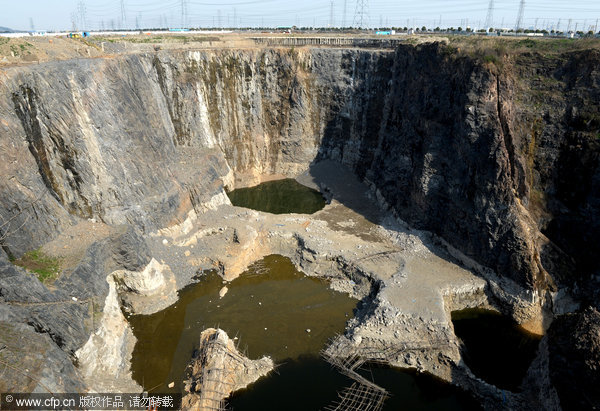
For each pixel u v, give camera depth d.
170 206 42.00
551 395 26.41
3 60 34.53
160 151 44.72
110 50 50.34
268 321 35.78
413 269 39.53
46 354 23.44
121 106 40.28
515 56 42.41
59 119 33.91
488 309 37.41
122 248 34.41
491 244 37.44
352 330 33.88
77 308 28.00
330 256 42.38
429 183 43.34
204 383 27.33
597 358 23.58
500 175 37.22
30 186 30.36
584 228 37.00
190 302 37.84
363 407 28.08
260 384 29.67
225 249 43.25
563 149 39.00
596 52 38.47
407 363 31.34
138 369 30.88
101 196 36.31
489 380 30.55
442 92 42.94
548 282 36.28
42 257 29.55
